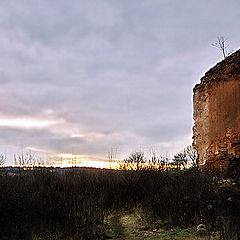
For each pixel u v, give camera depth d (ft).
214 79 48.11
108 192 44.98
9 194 33.27
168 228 30.04
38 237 28.14
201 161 51.60
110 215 39.06
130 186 46.16
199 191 34.27
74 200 35.58
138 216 36.37
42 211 32.24
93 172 54.24
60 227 30.09
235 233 23.62
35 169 52.95
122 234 30.48
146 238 27.96
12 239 27.66
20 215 31.17
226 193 32.86
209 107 48.88
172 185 40.24
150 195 42.47
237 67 43.96
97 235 29.55
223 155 44.27
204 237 25.32
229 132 44.14
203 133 50.78
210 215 29.63
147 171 50.24
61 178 48.93
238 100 43.34
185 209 31.99
